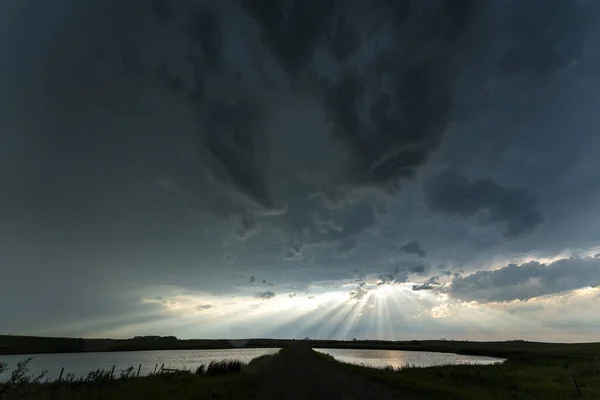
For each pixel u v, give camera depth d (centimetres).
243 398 1536
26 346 16400
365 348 15800
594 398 1688
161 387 1873
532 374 2802
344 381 2236
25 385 1303
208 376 2645
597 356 4972
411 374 2697
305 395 1638
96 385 1808
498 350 10088
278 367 3512
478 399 1469
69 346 17900
